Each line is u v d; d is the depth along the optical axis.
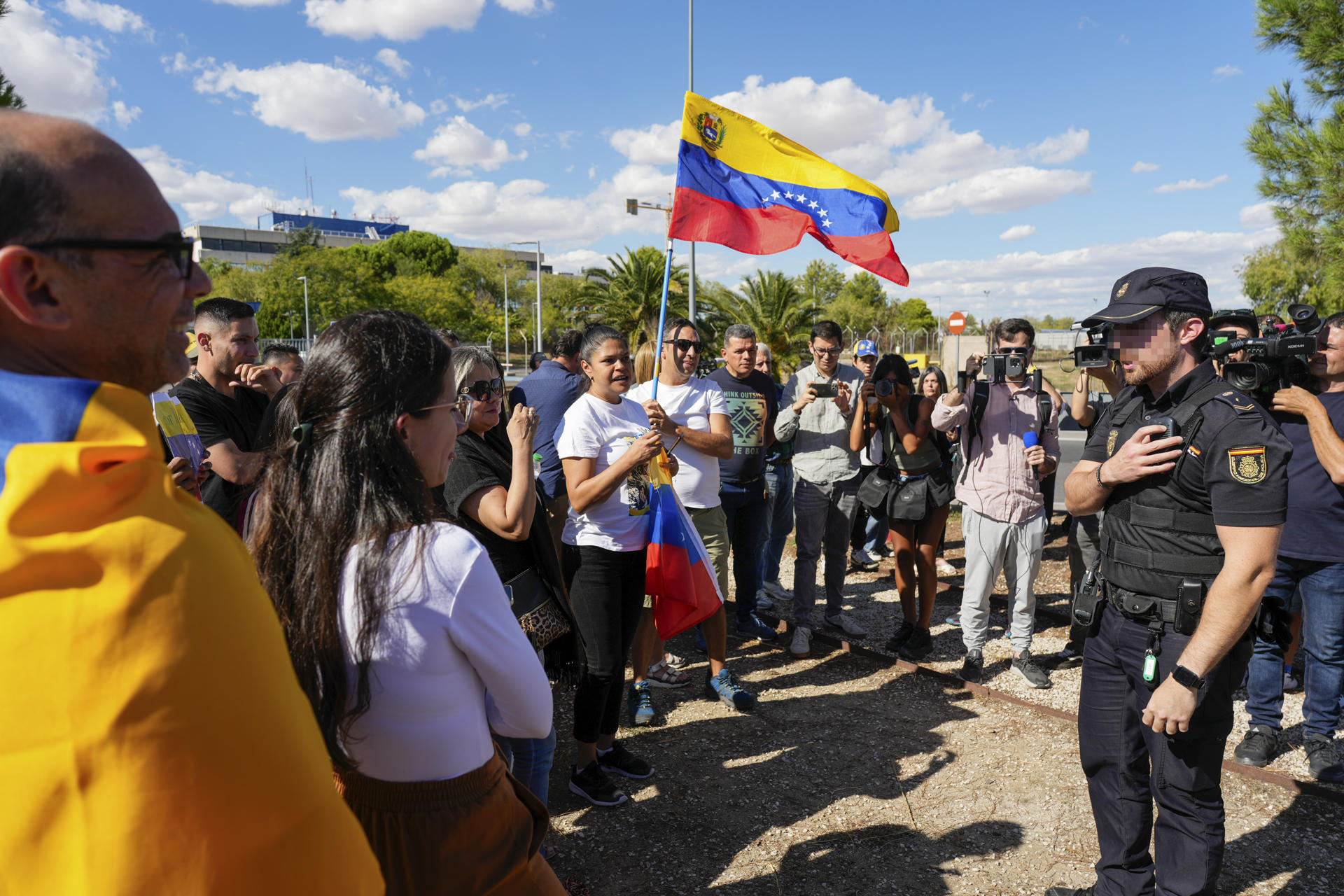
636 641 3.77
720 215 4.10
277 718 0.78
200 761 0.72
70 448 0.68
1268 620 1.99
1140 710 2.19
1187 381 2.07
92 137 0.75
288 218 124.38
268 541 1.22
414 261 82.38
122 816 0.70
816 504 4.68
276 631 0.81
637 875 2.65
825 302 61.47
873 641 4.87
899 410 4.38
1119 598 2.16
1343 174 10.80
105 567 0.68
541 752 2.52
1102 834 2.31
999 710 3.85
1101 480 2.18
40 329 0.74
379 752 1.19
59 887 0.70
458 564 1.20
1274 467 1.87
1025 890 2.54
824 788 3.18
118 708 0.68
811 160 4.34
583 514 3.05
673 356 4.11
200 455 2.42
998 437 4.09
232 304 3.25
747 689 4.21
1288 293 18.98
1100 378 3.65
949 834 2.85
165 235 0.79
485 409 2.36
